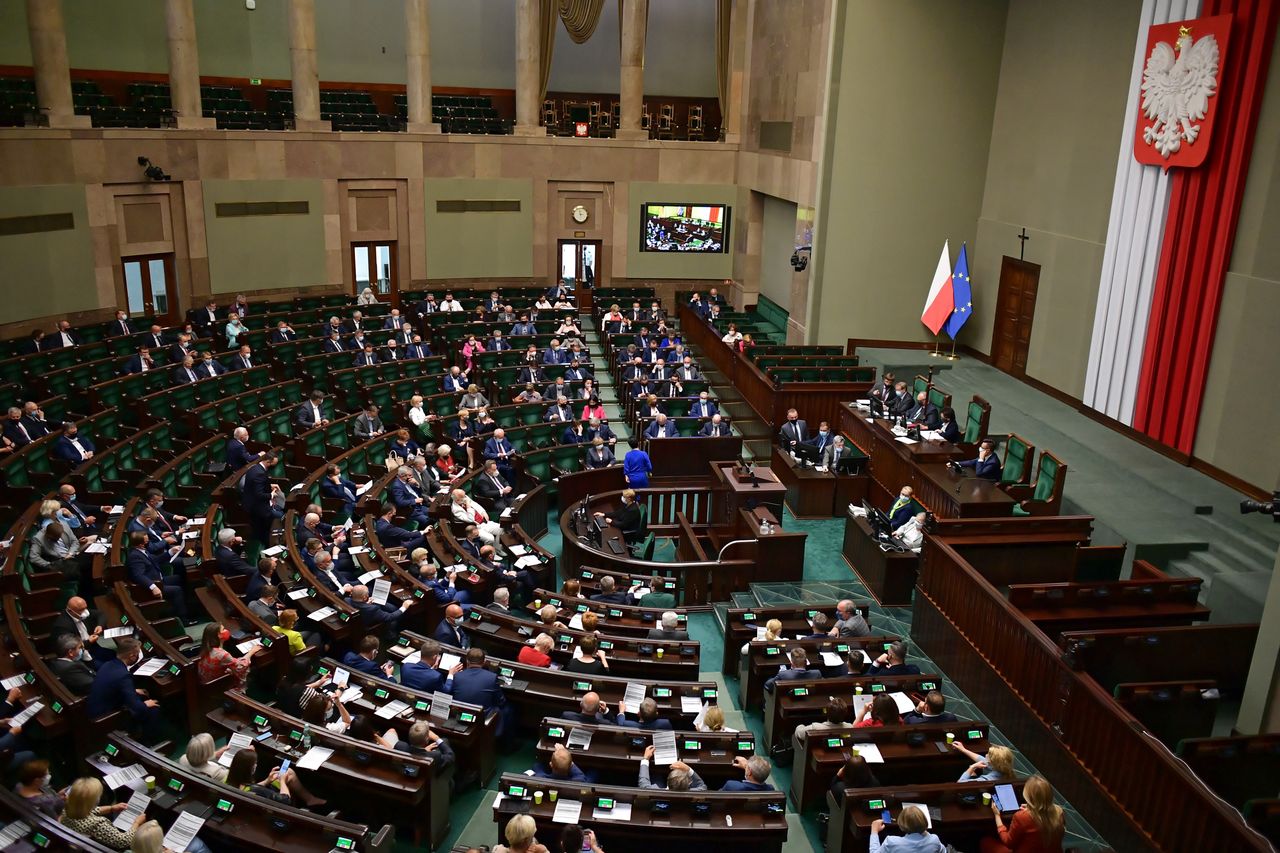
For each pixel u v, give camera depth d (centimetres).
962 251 2186
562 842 694
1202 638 1015
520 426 1750
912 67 2147
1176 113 1525
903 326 2309
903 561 1310
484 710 881
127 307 2308
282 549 1183
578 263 2989
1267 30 1362
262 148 2466
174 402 1722
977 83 2159
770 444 1916
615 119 3206
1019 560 1209
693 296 2772
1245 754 820
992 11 2122
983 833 750
